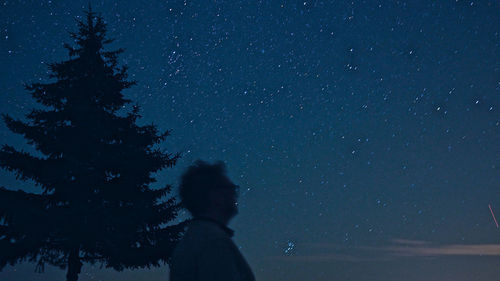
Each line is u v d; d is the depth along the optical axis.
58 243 8.02
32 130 8.42
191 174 1.72
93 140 8.55
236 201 1.72
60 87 8.98
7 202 7.75
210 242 1.52
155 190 8.95
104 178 8.71
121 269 8.40
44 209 8.03
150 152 8.87
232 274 1.48
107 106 9.52
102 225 8.03
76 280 8.17
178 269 1.56
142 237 8.50
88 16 9.55
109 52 9.66
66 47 9.38
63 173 8.20
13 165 8.17
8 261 7.69
